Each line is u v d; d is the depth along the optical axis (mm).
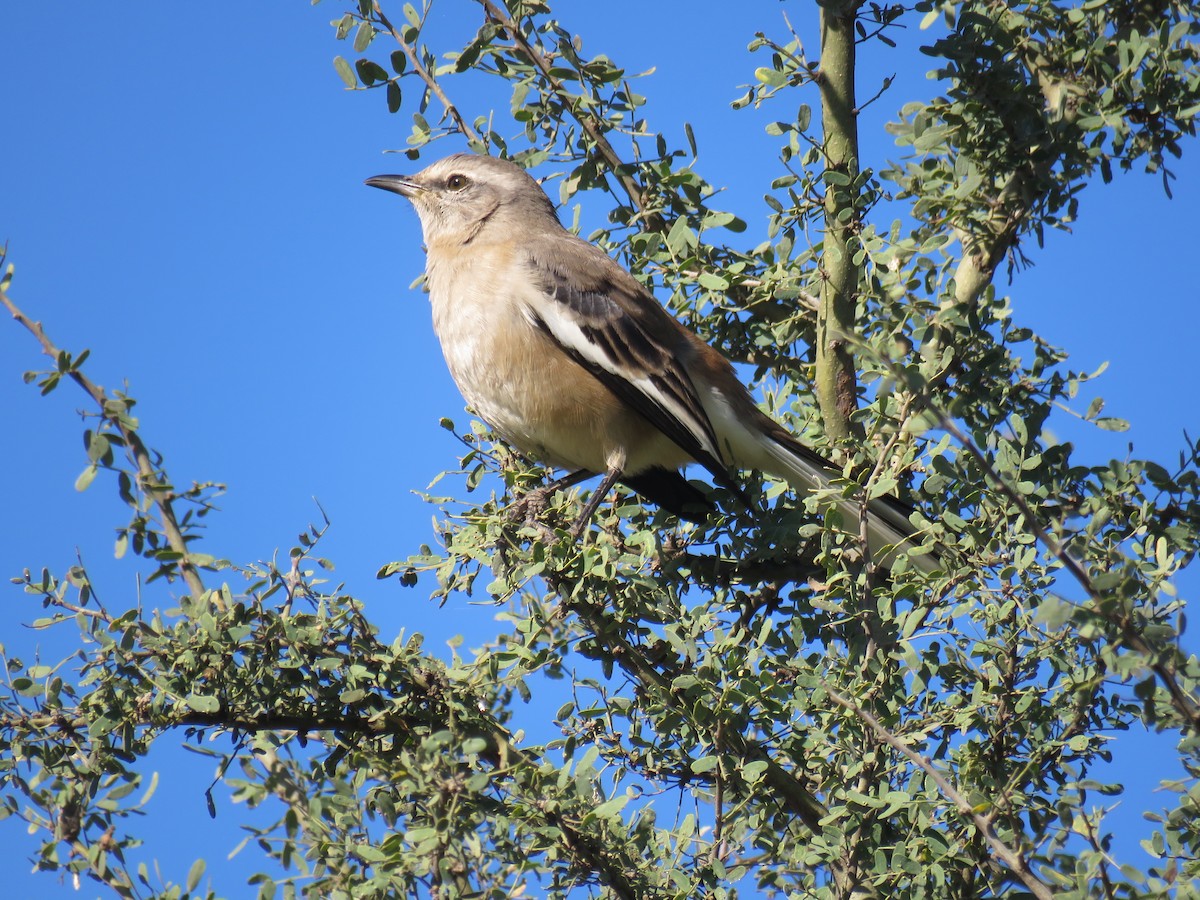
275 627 7035
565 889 6758
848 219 8648
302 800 6090
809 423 9922
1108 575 5352
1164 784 5715
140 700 6809
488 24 9125
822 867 7082
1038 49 8211
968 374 7828
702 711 7195
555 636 7445
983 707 7152
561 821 6551
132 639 6836
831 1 8594
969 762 6969
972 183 8125
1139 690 5348
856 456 8609
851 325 8859
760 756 7301
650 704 7680
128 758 6816
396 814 6176
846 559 7977
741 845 7176
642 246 9531
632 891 6664
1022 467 7102
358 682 7125
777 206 9047
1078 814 5977
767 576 9227
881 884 6812
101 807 6328
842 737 7219
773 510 9484
